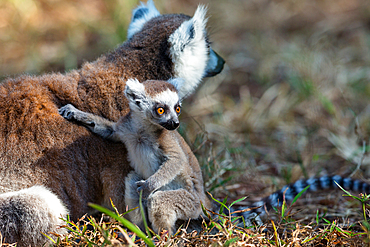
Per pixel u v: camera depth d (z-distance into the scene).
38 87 7.91
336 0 23.09
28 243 7.09
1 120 7.45
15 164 7.35
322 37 18.84
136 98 7.54
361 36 19.14
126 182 7.80
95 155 7.80
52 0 19.38
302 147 13.29
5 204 6.95
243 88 17.14
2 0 18.31
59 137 7.54
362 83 15.96
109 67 8.41
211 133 13.81
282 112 15.34
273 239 7.95
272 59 18.16
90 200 7.98
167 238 7.06
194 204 8.09
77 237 7.19
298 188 9.68
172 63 8.68
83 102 8.00
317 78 15.78
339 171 12.05
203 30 9.14
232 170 11.47
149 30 8.96
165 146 7.73
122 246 6.51
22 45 17.34
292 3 22.89
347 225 8.63
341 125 13.89
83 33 18.11
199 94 16.30
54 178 7.50
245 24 21.28
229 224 7.51
